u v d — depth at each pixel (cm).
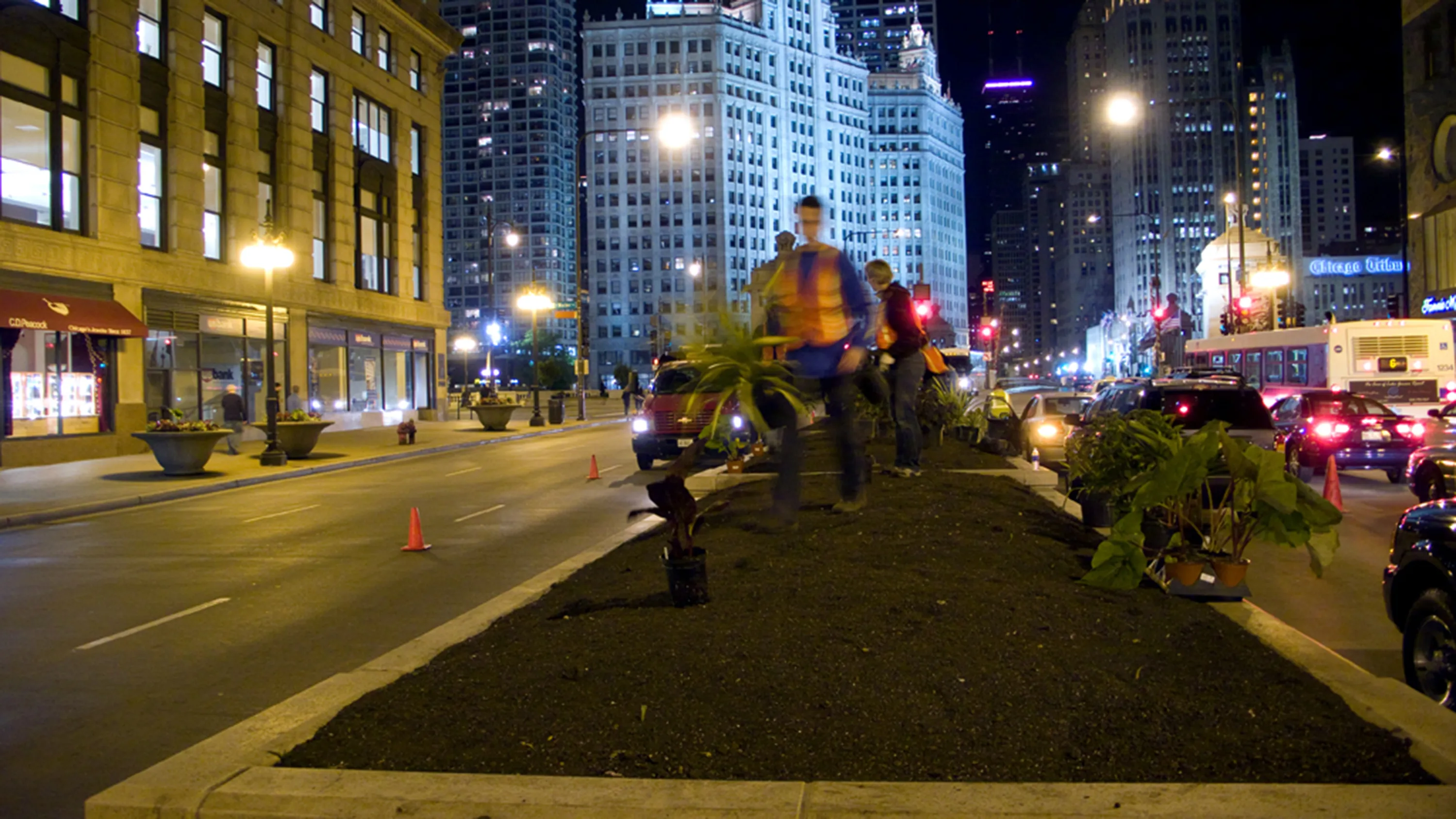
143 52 2775
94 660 680
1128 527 564
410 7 4306
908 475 1040
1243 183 18450
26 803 436
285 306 3391
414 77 4556
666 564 537
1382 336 2595
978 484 1012
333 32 3744
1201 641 466
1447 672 499
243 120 3170
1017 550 657
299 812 325
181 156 2869
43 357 2414
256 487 2019
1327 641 695
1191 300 18200
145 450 2683
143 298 2708
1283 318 5134
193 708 572
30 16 2348
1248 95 18512
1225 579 555
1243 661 437
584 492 1691
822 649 449
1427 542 523
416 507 1554
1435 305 4256
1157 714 376
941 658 437
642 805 310
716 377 544
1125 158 19000
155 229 2820
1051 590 555
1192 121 18400
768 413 609
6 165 2314
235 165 3133
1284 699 389
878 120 18312
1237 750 344
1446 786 308
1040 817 297
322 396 3706
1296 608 792
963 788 314
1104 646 459
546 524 1318
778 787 318
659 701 398
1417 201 4450
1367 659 649
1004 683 408
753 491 1095
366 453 2752
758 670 425
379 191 4128
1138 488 582
